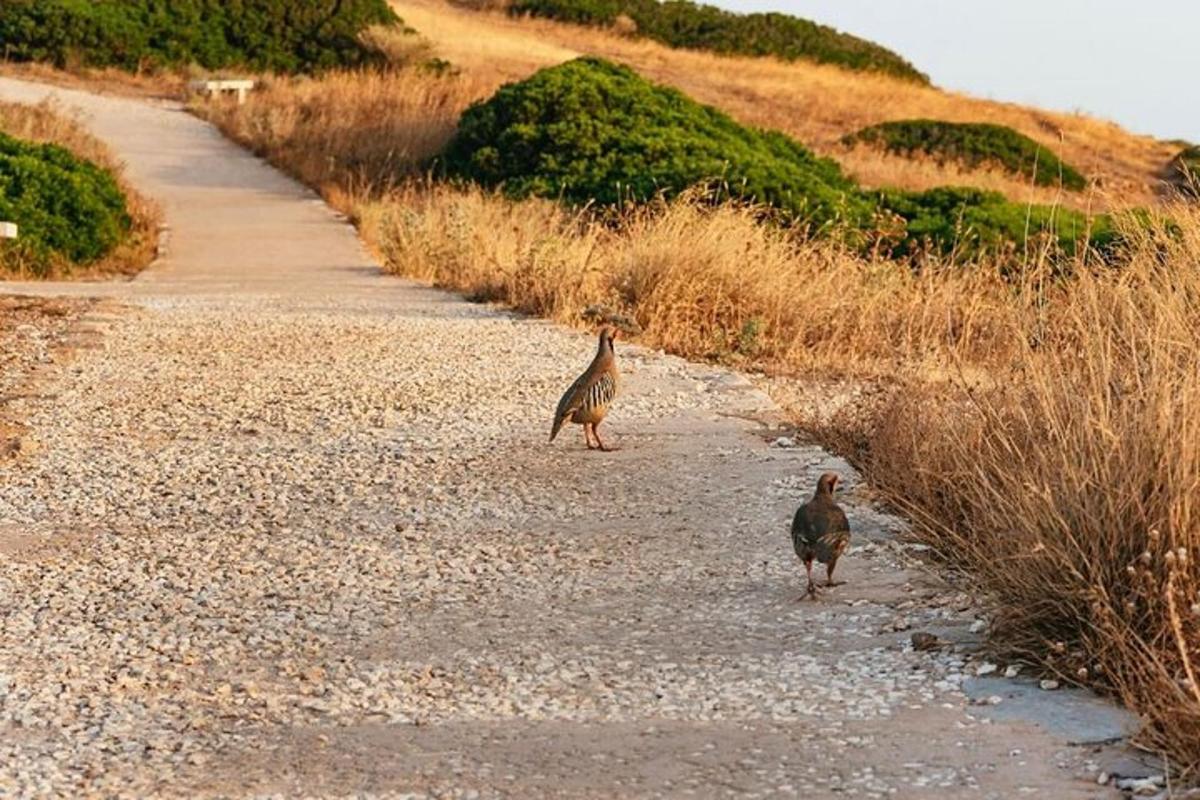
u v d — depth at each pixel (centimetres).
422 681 895
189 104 6006
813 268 2303
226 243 3656
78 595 1059
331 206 4309
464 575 1096
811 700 846
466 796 734
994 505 1025
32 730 825
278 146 5072
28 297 2472
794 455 1405
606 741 798
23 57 6538
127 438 1506
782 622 980
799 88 7200
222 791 744
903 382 1423
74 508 1272
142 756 789
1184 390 921
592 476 1356
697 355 2022
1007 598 912
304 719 839
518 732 814
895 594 1022
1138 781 714
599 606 1026
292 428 1550
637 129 4103
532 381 1784
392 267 3181
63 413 1608
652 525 1209
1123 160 6575
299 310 2406
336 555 1148
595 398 1430
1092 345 1062
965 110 7206
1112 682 830
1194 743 733
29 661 932
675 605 1023
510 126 4247
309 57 6781
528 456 1428
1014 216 3191
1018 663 875
